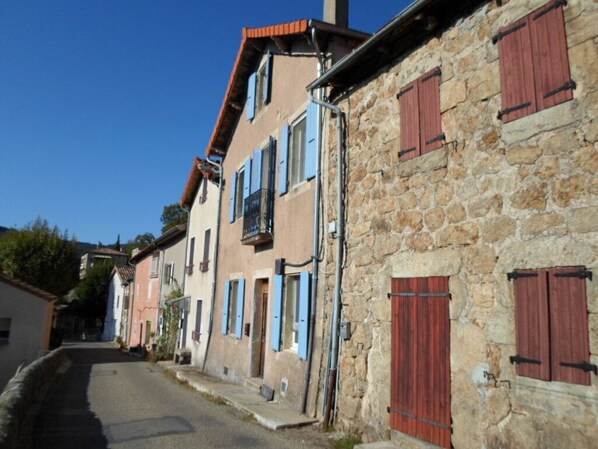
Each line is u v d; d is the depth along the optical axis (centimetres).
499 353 438
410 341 543
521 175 438
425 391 513
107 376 1314
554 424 384
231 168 1344
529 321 413
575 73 402
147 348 2330
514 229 438
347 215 695
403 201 582
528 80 441
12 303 1798
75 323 4991
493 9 489
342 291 684
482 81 491
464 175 499
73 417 742
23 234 2944
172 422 707
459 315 484
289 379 814
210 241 1573
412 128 581
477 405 452
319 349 727
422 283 536
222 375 1188
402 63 614
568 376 379
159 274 2381
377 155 643
